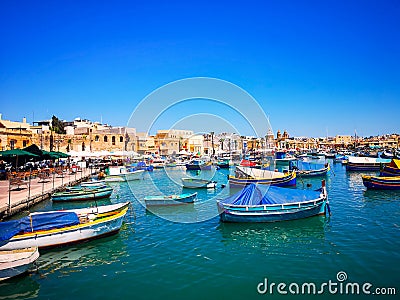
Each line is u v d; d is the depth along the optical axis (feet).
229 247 54.80
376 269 44.16
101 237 58.59
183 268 46.37
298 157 317.42
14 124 253.65
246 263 47.73
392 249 51.11
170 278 43.27
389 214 74.95
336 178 158.30
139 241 58.70
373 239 56.18
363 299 37.04
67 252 52.95
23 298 38.60
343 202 90.99
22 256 43.42
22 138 206.90
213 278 43.04
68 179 140.46
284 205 67.82
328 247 53.11
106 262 49.01
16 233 48.93
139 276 44.06
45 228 52.47
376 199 94.89
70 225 54.90
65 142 245.65
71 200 100.99
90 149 254.27
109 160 236.84
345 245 53.67
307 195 72.23
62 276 44.37
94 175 176.24
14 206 77.61
